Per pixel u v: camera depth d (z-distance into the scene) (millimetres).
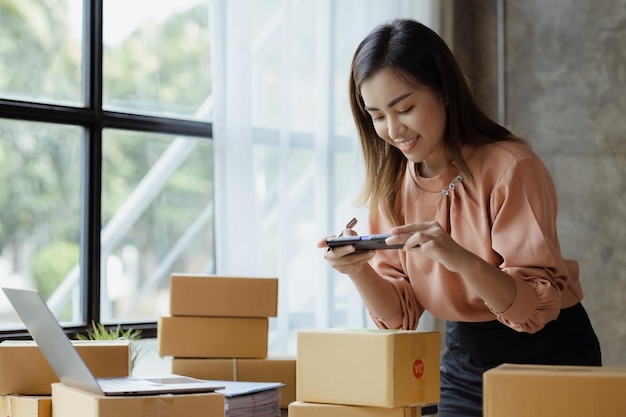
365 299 2002
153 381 1684
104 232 3270
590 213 3936
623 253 3863
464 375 2053
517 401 1365
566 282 1871
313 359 1630
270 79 3475
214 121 3215
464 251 1674
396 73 1830
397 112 1863
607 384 1323
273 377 2527
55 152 3104
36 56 3092
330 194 3600
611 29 3887
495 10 4191
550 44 4039
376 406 1558
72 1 3135
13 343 1943
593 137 3928
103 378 1768
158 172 3396
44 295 3094
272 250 3449
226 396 2014
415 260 2018
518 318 1752
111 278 3311
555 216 1918
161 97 3406
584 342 2010
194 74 3492
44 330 1561
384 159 2070
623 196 3861
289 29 3455
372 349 1561
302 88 3594
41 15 3100
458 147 1916
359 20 3725
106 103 3252
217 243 3219
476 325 2016
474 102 1938
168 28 3430
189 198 3492
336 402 1602
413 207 2062
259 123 3445
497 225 1872
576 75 3973
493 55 4195
